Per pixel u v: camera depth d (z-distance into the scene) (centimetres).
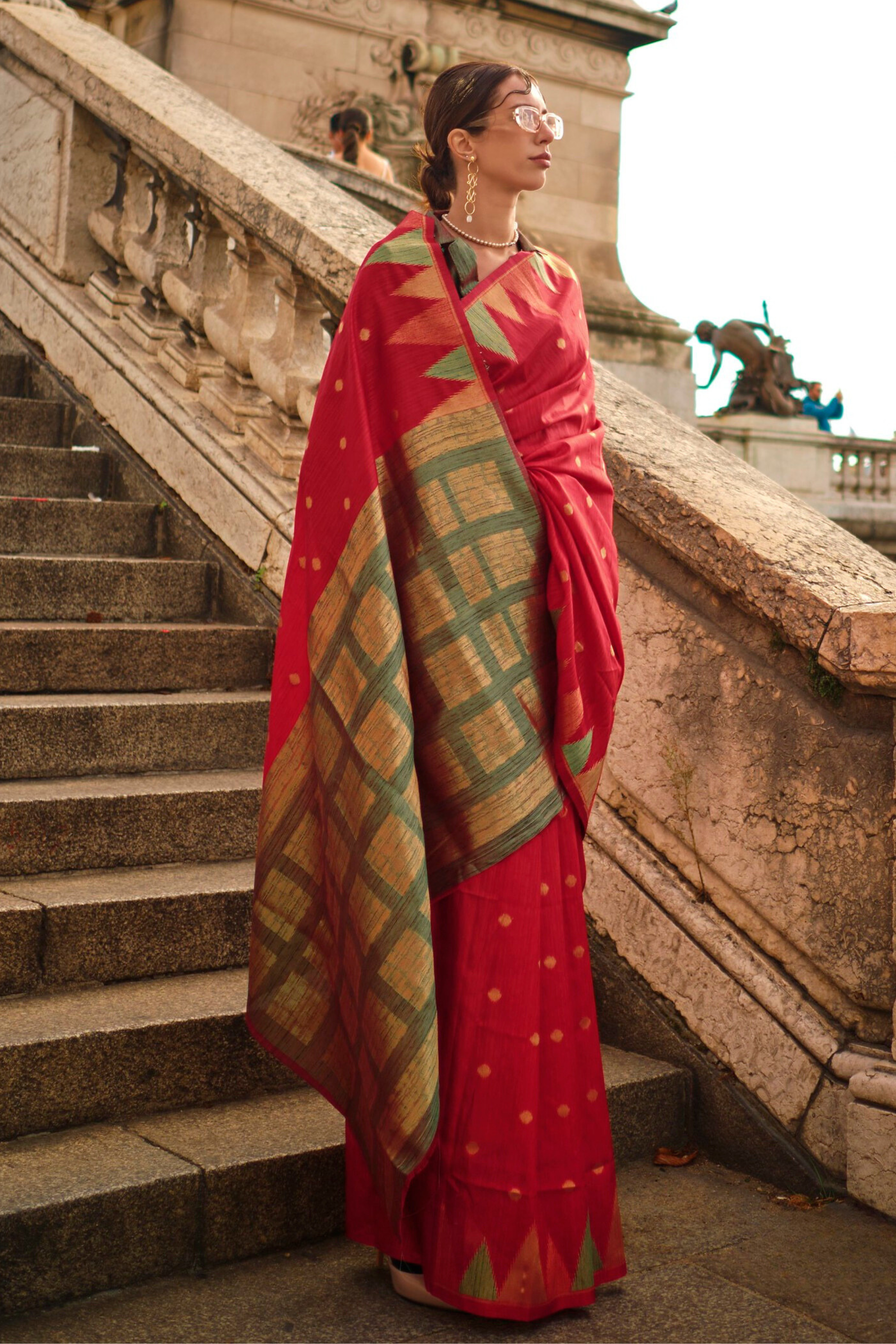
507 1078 216
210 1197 232
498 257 234
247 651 410
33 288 551
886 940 263
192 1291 224
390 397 223
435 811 225
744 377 1539
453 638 220
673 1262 243
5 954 271
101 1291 221
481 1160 215
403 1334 212
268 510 425
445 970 222
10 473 473
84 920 280
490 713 220
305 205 421
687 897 303
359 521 220
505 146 227
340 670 222
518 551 224
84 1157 236
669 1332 217
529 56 1391
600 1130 226
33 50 550
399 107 1329
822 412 1645
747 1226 260
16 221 572
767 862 284
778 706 280
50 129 544
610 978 317
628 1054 312
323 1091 232
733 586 280
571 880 228
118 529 460
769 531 288
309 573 229
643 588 308
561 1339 214
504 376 223
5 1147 240
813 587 267
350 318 228
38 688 372
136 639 388
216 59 1230
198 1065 264
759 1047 287
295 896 233
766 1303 228
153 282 492
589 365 241
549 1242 217
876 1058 268
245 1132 251
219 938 297
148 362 492
